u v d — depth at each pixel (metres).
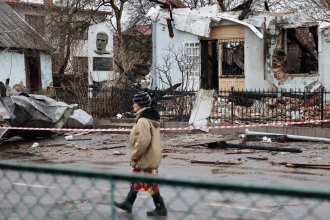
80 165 14.00
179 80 30.58
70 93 25.23
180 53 30.81
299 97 22.78
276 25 28.73
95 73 29.38
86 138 20.50
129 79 29.22
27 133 19.69
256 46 29.14
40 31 37.72
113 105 24.31
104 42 29.73
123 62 29.44
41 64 35.53
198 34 30.00
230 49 31.20
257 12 29.06
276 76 28.72
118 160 14.94
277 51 28.94
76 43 37.38
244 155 15.33
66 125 22.67
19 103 18.52
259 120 20.73
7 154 16.66
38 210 8.33
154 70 31.83
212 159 14.58
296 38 29.80
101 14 42.97
